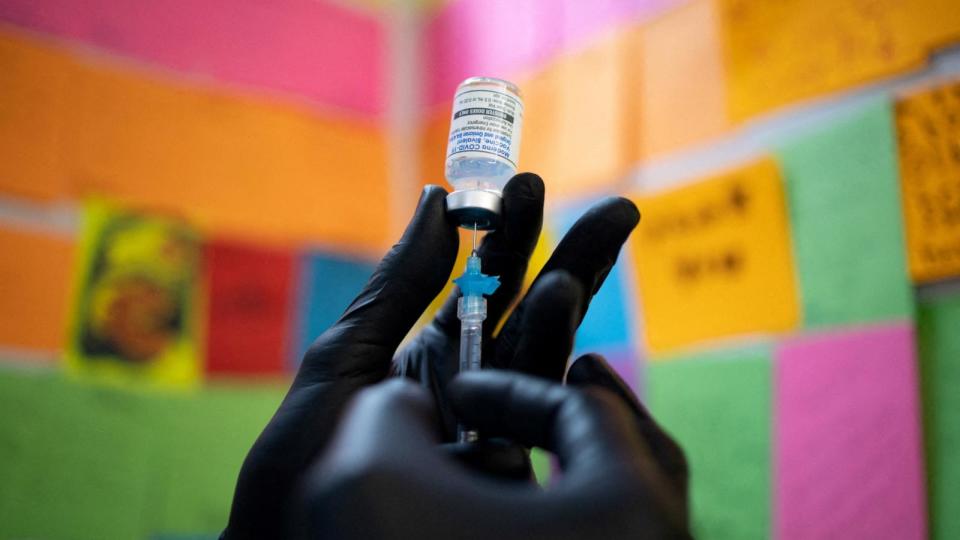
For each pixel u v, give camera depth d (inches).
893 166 19.1
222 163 26.9
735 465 20.4
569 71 26.2
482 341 14.5
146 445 23.8
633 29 24.4
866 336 18.9
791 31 21.1
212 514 24.3
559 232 25.4
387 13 32.1
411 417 10.3
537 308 12.2
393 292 14.0
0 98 23.6
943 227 18.3
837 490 18.8
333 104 29.9
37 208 23.7
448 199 14.2
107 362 23.7
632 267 23.1
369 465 9.6
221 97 27.4
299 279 27.6
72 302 23.6
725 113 22.0
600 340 23.5
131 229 24.9
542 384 11.3
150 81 26.1
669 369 21.9
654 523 9.8
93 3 25.6
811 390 19.5
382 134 30.9
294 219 27.9
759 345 20.5
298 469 13.1
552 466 23.1
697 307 21.6
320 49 30.0
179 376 24.7
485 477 11.8
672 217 22.5
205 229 26.2
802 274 20.1
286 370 26.6
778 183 20.8
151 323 24.6
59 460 22.7
